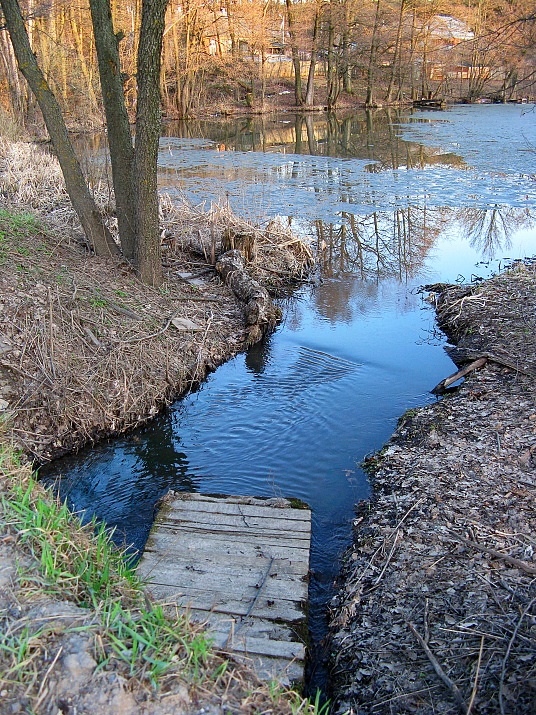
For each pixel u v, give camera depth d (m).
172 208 12.71
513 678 3.45
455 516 4.94
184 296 9.39
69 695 2.63
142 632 3.02
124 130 8.89
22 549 3.45
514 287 10.45
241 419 7.17
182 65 39.88
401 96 49.69
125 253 9.45
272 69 49.69
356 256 13.11
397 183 19.12
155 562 4.64
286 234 12.73
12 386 6.52
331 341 9.24
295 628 4.04
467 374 7.81
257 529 5.04
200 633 3.22
